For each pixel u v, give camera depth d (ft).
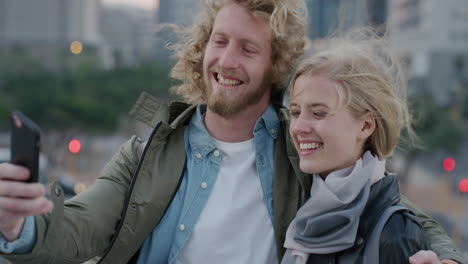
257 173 7.14
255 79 7.03
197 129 7.29
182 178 7.05
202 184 7.01
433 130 101.50
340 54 6.39
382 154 6.56
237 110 7.04
